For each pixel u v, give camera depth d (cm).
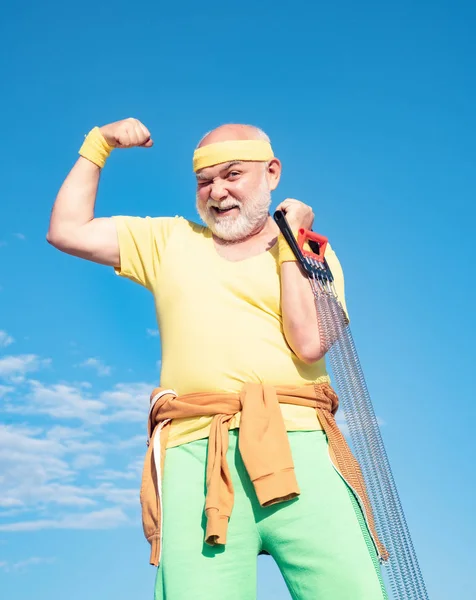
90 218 317
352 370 299
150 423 299
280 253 298
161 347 301
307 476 271
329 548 264
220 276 296
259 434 269
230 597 262
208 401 279
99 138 321
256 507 269
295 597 268
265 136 322
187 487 275
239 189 305
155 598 271
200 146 316
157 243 312
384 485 288
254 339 286
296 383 287
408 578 278
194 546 267
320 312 292
